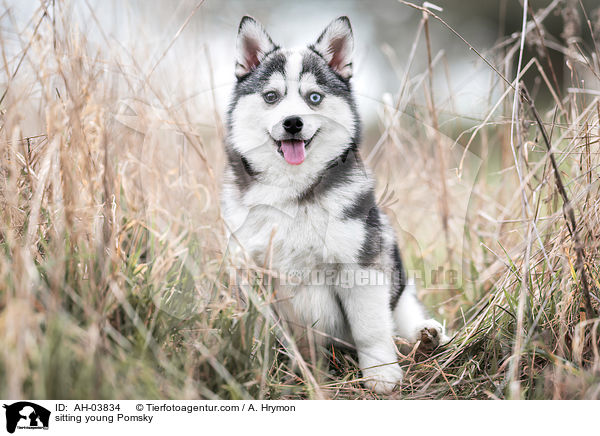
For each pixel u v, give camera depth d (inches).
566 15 132.7
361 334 106.7
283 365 101.7
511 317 102.8
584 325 90.0
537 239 104.7
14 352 68.6
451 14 572.7
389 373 102.6
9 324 68.8
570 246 100.0
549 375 86.8
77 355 74.5
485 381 95.0
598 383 79.7
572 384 82.6
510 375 88.3
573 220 90.3
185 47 165.3
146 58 142.1
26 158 102.5
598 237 100.0
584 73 132.4
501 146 166.6
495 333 100.7
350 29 122.1
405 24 544.1
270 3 338.0
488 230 154.3
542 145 118.9
